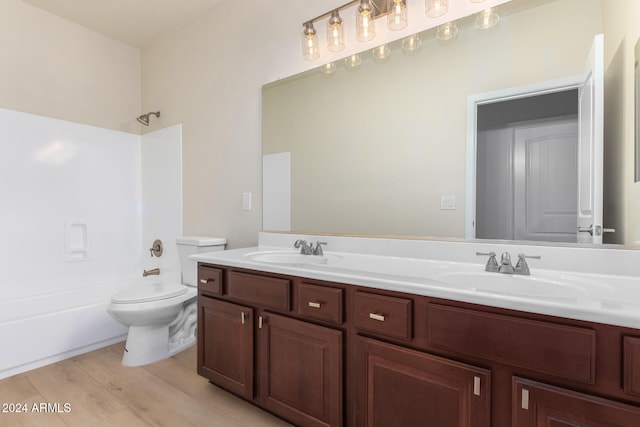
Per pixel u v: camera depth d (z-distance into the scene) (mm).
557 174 1271
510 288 1164
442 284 1030
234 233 2324
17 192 2311
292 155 2018
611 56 1188
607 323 766
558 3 1278
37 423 1467
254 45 2193
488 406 928
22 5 2391
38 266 2402
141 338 2045
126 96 2998
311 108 1933
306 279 1322
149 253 2969
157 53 2912
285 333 1388
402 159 1626
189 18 2592
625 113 1163
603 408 774
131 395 1691
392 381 1105
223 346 1623
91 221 2711
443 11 1485
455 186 1482
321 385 1279
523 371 886
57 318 2109
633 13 1154
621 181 1165
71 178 2596
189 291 2209
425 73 1563
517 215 1344
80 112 2709
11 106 2344
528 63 1333
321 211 1898
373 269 1399
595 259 1168
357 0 1722
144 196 3027
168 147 2805
